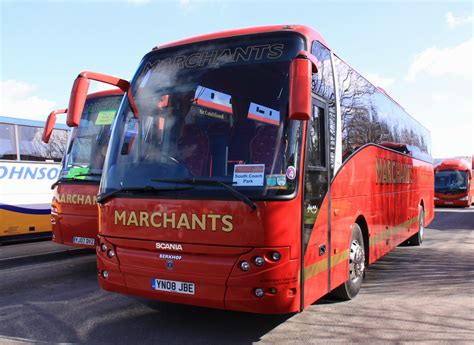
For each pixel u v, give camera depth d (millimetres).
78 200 7711
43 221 11922
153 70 5285
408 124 10297
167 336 4859
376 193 7277
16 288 6910
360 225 6711
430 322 5371
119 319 5422
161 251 4484
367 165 6812
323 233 4945
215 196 4242
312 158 4715
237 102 4641
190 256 4320
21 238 11500
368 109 7078
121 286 4773
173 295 4414
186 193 4387
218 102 4734
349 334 4945
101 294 6531
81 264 8797
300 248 4293
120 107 5320
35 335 4902
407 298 6449
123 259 4730
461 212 26219
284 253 4113
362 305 6066
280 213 4109
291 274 4160
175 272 4379
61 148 12648
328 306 6008
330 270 5172
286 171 4223
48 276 7723
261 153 4309
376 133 7438
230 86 4734
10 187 11234
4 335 4906
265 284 4066
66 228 7848
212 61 4969
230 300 4164
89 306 5949
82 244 7660
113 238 4828
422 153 12133
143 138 4969
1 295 6516
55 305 6004
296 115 3932
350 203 5961
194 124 4781
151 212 4551
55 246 11133
